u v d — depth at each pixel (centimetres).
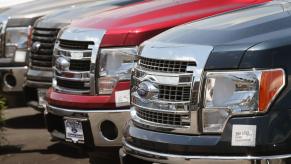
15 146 976
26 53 1091
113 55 745
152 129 579
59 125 813
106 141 741
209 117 534
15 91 1102
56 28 970
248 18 594
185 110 550
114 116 732
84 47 775
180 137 551
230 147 519
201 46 546
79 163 871
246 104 514
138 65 610
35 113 1230
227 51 529
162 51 573
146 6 834
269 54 512
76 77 779
